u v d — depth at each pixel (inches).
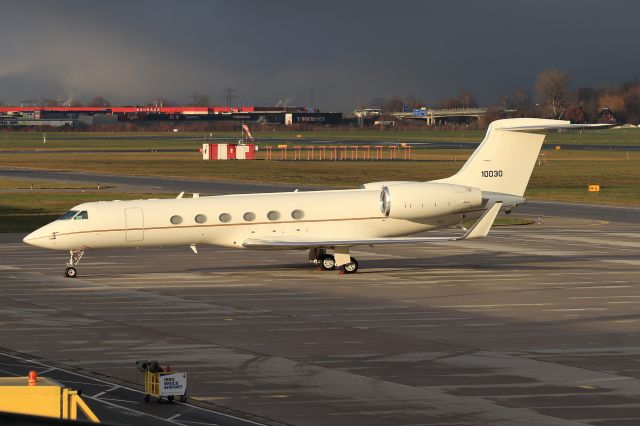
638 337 2783.0
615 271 4148.6
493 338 2765.7
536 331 2866.6
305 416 1993.1
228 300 3398.1
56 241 3860.7
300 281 3848.4
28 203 7445.9
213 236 4025.6
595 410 2031.3
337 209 4126.5
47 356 2522.1
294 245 3964.1
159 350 2598.4
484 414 2003.0
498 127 4264.3
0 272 4065.0
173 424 1927.9
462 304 3331.7
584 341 2728.8
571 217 6643.7
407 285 3752.5
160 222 3956.7
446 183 4232.3
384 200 4158.5
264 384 2247.8
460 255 4690.0
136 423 1929.1
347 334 2819.9
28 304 3297.2
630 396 2142.0
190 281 3838.6
